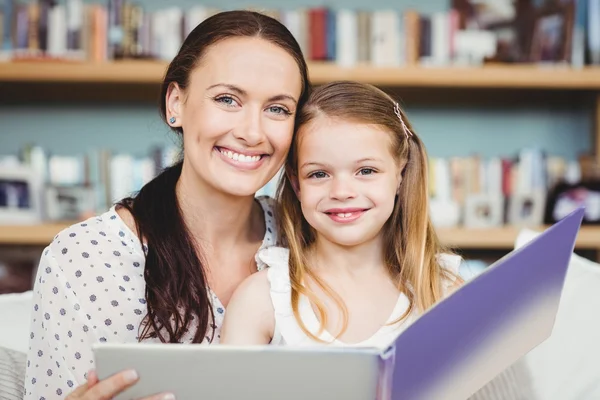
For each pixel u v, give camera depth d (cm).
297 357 76
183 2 267
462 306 82
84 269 112
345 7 271
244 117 113
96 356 77
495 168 250
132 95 266
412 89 260
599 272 150
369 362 78
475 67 239
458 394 95
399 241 128
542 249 88
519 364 134
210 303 117
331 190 116
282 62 115
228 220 124
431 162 250
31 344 112
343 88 123
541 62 245
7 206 239
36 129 269
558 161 251
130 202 125
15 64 234
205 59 115
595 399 131
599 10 243
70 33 239
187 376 78
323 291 120
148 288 113
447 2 270
